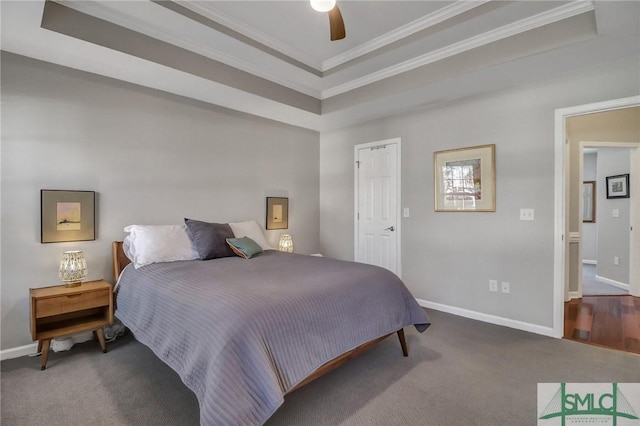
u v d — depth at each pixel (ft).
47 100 8.70
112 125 9.82
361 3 8.13
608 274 16.33
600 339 9.41
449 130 11.83
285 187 14.97
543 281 9.86
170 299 6.56
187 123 11.52
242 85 10.80
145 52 8.55
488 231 10.93
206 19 8.51
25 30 7.18
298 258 10.30
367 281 7.70
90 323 8.54
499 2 7.70
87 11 7.62
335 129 15.85
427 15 8.66
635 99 8.38
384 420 5.84
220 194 12.53
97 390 6.75
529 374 7.40
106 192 9.73
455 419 5.86
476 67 9.14
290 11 8.50
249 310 5.43
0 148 8.07
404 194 13.20
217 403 4.52
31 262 8.48
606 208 16.44
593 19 7.44
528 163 10.09
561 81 9.46
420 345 9.03
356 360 8.13
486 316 10.98
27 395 6.55
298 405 6.27
